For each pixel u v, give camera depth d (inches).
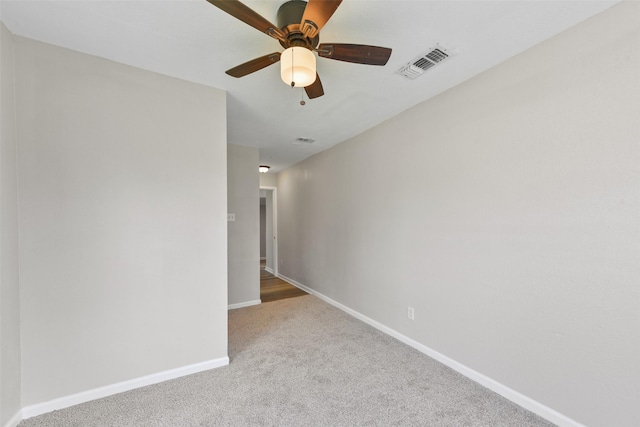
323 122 125.7
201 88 92.0
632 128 56.2
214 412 71.4
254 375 88.6
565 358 65.6
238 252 161.6
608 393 59.1
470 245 86.6
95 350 76.0
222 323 94.9
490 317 81.1
